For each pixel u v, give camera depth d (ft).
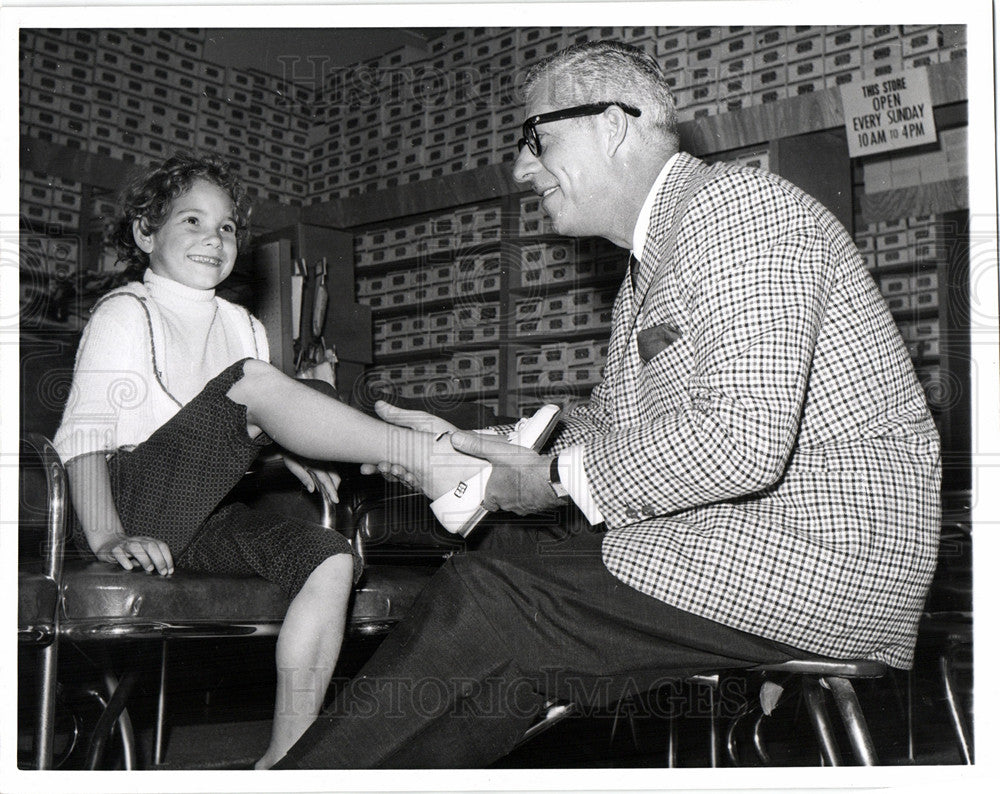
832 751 4.00
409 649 3.42
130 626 3.86
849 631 3.40
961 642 5.43
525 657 3.41
